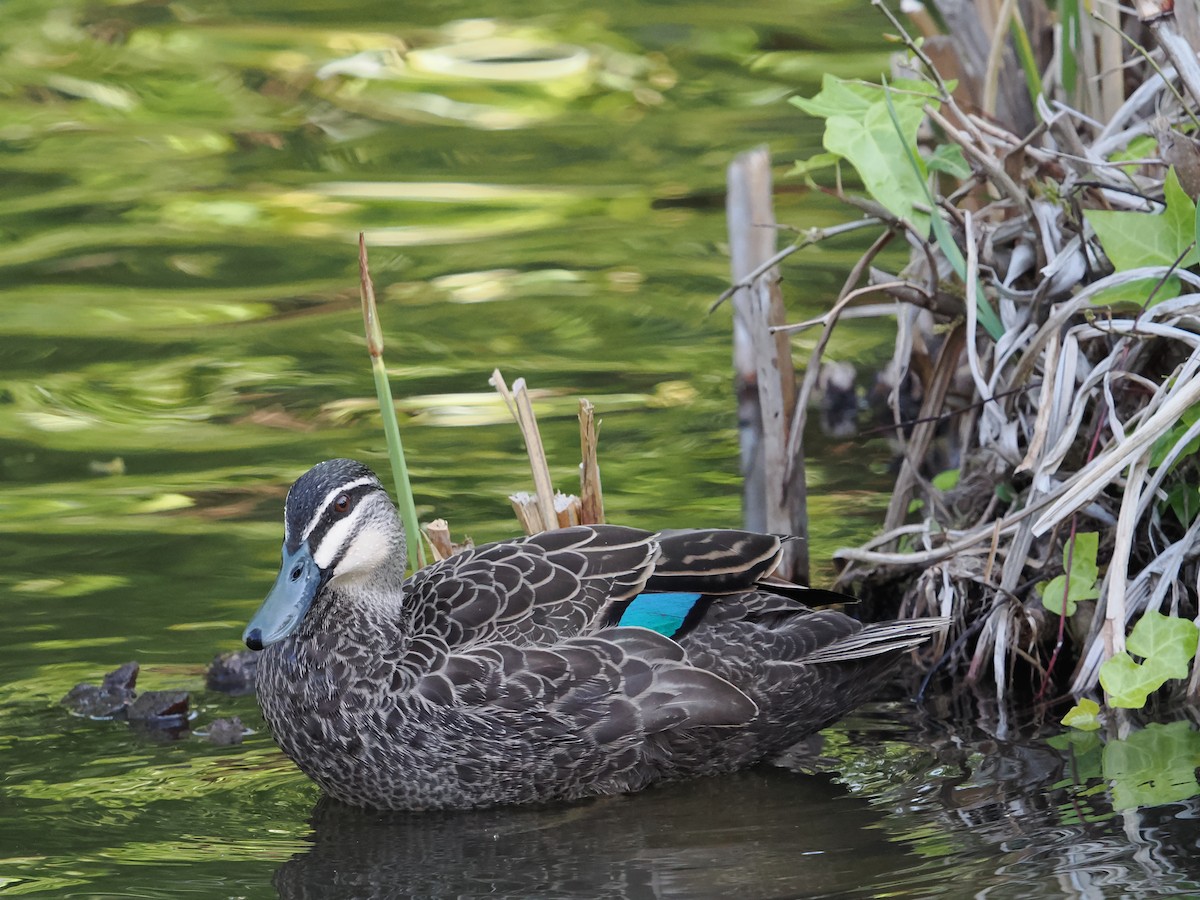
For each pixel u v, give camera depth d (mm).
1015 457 10453
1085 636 10125
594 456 10367
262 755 9539
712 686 8914
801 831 8141
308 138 22797
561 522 10281
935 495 11148
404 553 9453
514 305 17172
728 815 8469
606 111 23719
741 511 12258
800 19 27031
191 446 13859
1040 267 10766
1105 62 11453
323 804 8930
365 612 9070
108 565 11852
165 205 20406
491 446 13703
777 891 7398
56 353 15992
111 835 8391
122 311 17172
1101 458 9398
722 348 15969
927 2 24656
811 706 9250
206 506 12789
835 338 15617
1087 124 11516
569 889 7574
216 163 21906
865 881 7434
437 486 12836
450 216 19953
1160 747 8875
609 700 8836
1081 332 10047
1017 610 10109
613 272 18078
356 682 8922
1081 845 7652
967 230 10406
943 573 10445
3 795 8906
